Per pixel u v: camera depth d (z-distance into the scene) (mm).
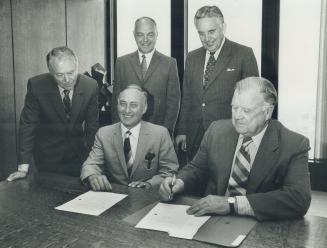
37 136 2971
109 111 3064
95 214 1587
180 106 2898
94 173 2160
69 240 1324
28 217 1563
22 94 3217
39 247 1271
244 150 1878
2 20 3195
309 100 2896
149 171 2426
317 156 2914
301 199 1548
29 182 2148
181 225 1440
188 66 2799
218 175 1919
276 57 2854
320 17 2791
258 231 1379
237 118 1851
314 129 2916
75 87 2967
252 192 1785
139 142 2426
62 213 1608
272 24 2811
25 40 3229
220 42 2703
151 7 3041
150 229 1413
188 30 2965
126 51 3150
